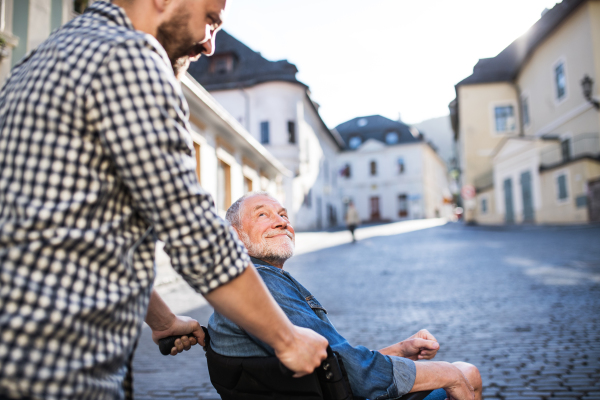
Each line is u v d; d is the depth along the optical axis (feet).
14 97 3.14
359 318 19.93
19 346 2.69
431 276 32.01
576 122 78.33
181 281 30.12
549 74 87.61
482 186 109.91
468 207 107.45
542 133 92.68
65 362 2.79
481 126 109.70
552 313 18.81
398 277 32.45
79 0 33.09
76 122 2.99
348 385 4.21
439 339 16.03
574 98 78.79
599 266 29.96
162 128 3.05
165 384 12.49
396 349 6.37
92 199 2.97
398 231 99.04
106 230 3.01
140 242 3.30
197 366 14.16
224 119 49.60
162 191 3.02
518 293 23.58
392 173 193.16
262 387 4.49
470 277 30.25
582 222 70.85
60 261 2.84
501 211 99.30
